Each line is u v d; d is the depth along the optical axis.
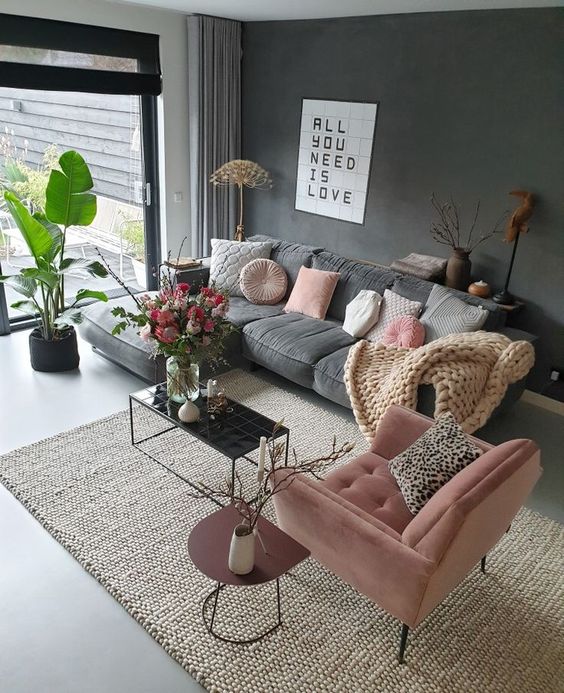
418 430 2.77
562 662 2.27
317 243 5.46
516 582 2.65
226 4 4.40
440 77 4.26
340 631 2.35
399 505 2.47
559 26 3.65
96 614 2.38
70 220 3.98
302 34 5.02
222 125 5.59
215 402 3.13
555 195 3.91
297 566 2.67
